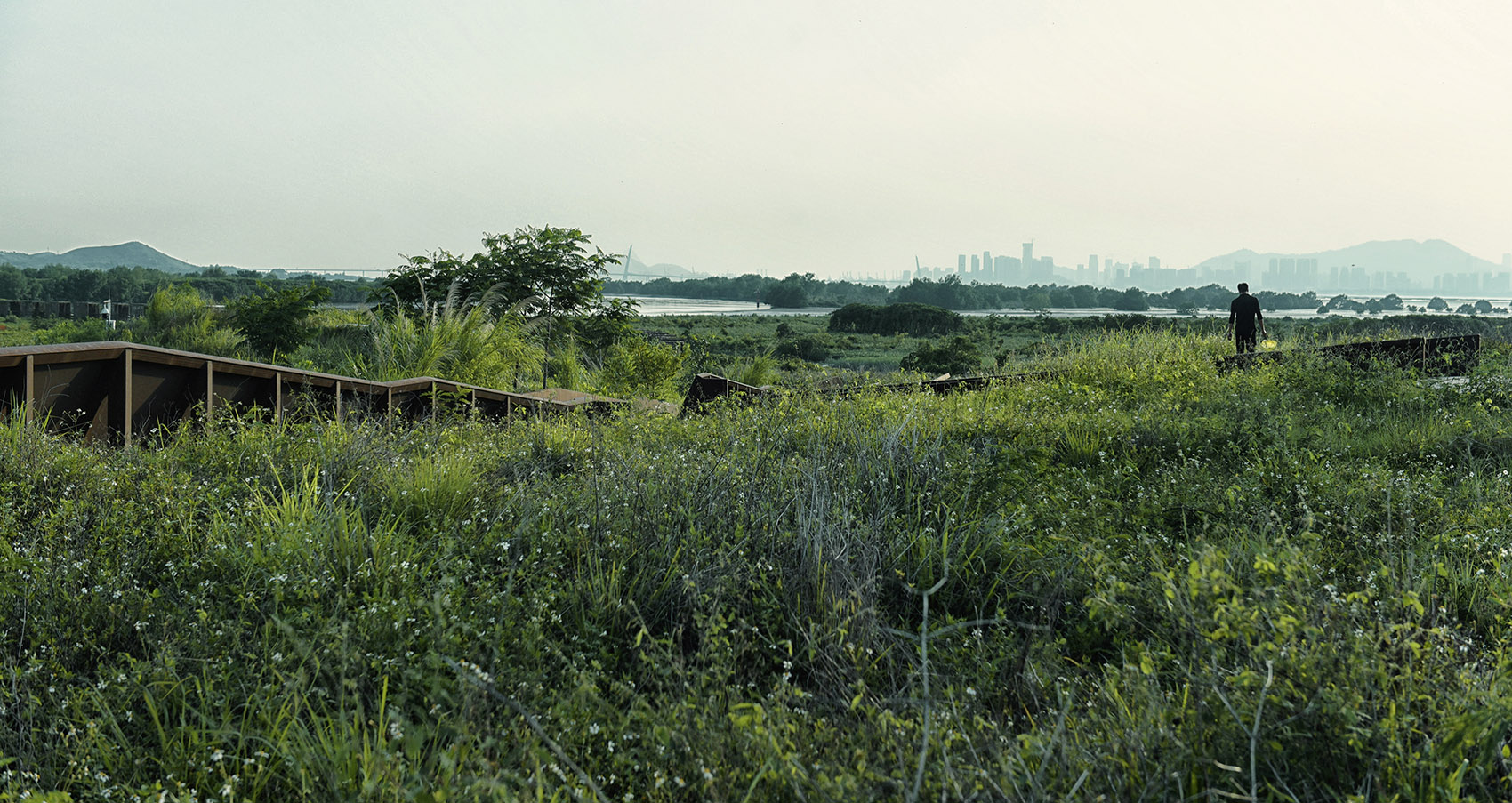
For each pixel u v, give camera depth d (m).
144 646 3.30
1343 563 4.16
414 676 2.84
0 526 4.23
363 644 3.18
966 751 2.54
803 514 4.36
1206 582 2.94
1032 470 6.10
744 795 2.39
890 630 3.39
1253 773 2.19
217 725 2.81
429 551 4.33
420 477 5.36
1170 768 2.33
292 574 3.76
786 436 6.52
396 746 2.57
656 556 4.14
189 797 2.36
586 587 3.82
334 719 2.79
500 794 2.21
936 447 5.59
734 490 4.83
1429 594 3.51
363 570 3.84
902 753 2.44
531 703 2.84
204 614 3.24
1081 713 2.85
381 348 15.08
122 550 4.00
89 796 2.51
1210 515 4.98
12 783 2.49
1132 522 4.85
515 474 6.05
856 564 4.00
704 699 2.89
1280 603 2.87
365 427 6.95
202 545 4.25
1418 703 2.57
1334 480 5.50
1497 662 2.90
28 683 3.02
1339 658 2.62
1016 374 12.65
